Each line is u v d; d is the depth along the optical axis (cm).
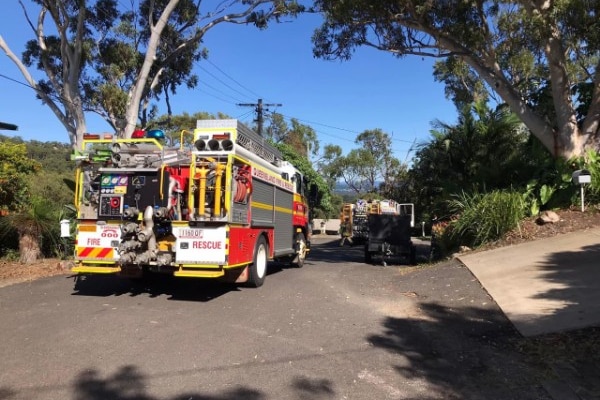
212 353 599
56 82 2239
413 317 777
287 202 1356
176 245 927
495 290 875
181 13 2375
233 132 1018
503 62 2070
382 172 6222
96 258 967
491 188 1616
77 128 2095
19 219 1356
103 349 611
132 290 1018
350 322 752
